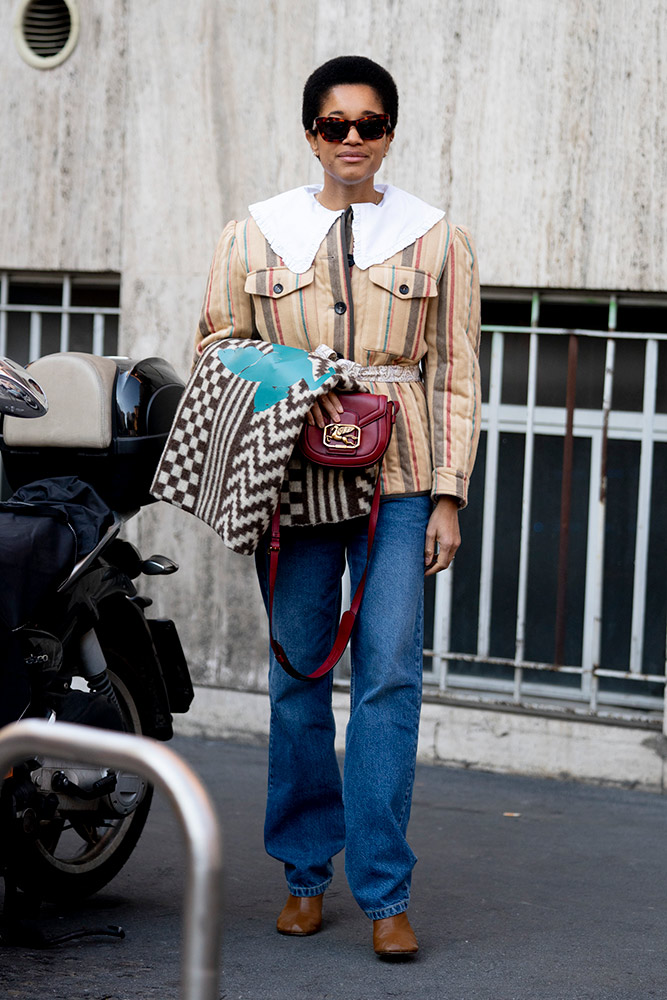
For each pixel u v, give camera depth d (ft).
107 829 10.84
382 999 8.89
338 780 10.22
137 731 10.96
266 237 9.79
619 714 15.78
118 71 17.38
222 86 16.87
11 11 17.89
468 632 16.90
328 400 9.25
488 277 15.80
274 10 16.57
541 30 15.40
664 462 15.96
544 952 9.96
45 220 17.85
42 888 10.18
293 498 9.30
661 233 15.15
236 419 9.21
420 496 9.74
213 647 17.13
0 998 8.68
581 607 16.34
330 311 9.57
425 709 16.26
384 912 9.61
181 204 17.13
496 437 16.60
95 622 10.05
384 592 9.54
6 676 8.94
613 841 13.25
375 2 16.06
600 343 16.17
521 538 16.48
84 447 10.15
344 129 9.41
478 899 11.28
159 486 9.50
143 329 17.39
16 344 18.67
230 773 15.48
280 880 11.66
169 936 10.07
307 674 9.87
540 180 15.53
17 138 17.92
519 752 15.80
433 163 15.92
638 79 15.08
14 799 9.07
